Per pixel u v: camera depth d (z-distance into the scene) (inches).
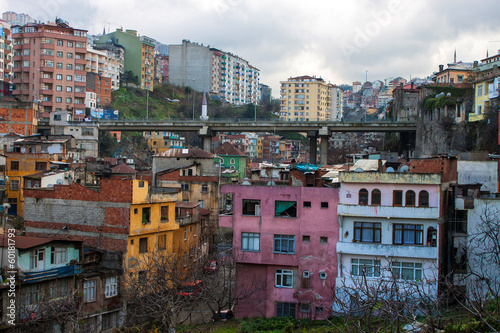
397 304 1189.1
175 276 1774.1
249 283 1800.0
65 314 1460.4
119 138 6520.7
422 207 1679.4
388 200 1710.1
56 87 5851.4
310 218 1765.5
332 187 1909.4
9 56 6186.0
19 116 4534.9
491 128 3619.6
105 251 1813.5
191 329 1664.6
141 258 1909.4
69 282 1576.0
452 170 1872.5
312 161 5782.5
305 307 1742.1
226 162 4773.6
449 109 4485.7
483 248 1705.2
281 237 1784.0
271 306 1770.4
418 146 5113.2
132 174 3292.3
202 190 2967.5
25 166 3068.4
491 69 4613.7
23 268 1478.8
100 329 1652.3
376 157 2970.0
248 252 1790.1
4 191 2928.2
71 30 5949.8
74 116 5782.5
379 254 1690.5
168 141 6870.1
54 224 1969.7
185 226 2257.6
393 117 6289.4
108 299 1694.1
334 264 1739.7
